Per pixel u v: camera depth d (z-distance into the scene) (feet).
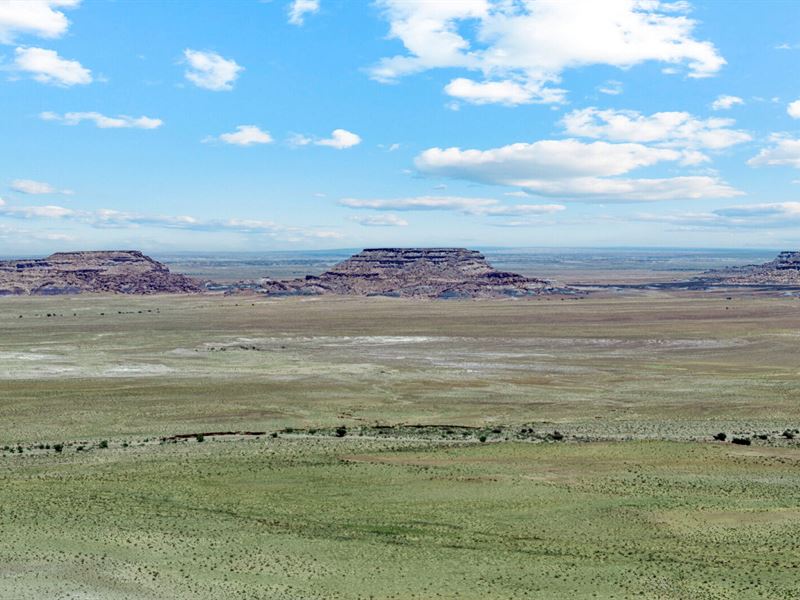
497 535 141.28
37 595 112.68
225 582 118.11
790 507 157.48
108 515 147.95
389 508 156.35
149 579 118.83
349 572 122.52
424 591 115.34
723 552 132.77
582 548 134.72
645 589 116.06
